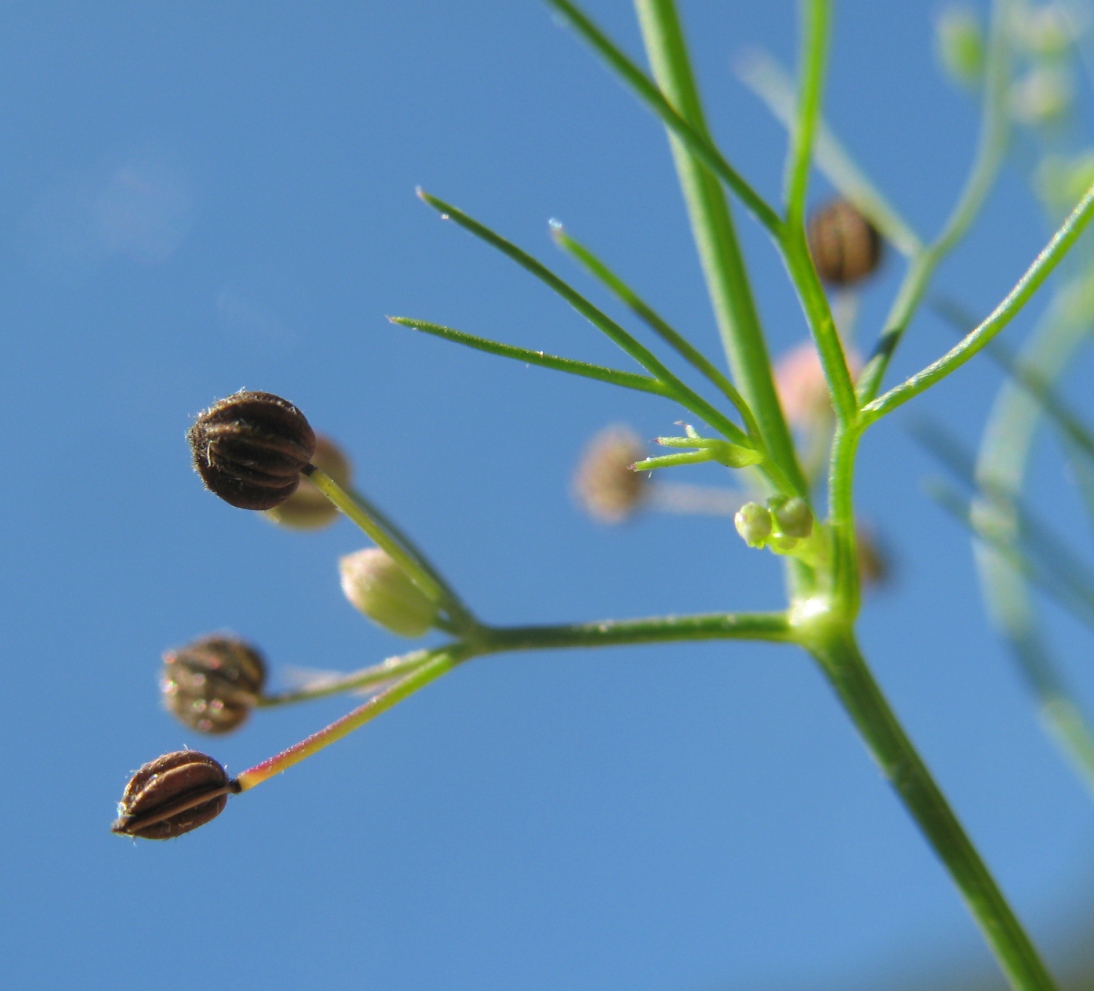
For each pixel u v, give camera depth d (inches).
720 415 2.4
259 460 2.4
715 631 2.5
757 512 2.4
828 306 2.3
